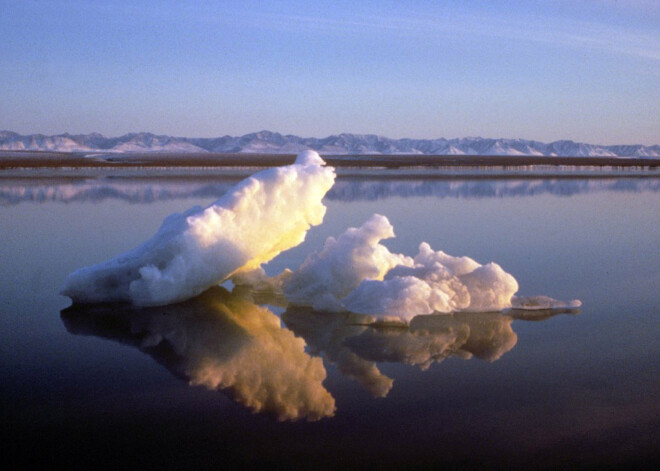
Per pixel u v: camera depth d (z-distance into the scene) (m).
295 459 4.43
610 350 6.71
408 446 4.62
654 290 9.20
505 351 6.73
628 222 16.86
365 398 5.52
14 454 4.48
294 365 6.36
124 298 8.69
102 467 4.31
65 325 7.57
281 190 8.88
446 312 8.17
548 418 5.09
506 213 18.70
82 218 17.02
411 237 13.79
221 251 8.63
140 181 32.06
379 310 7.85
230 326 7.65
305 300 8.64
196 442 4.67
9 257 11.57
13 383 5.79
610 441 4.71
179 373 6.09
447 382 5.88
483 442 4.68
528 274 10.20
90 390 5.64
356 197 24.05
